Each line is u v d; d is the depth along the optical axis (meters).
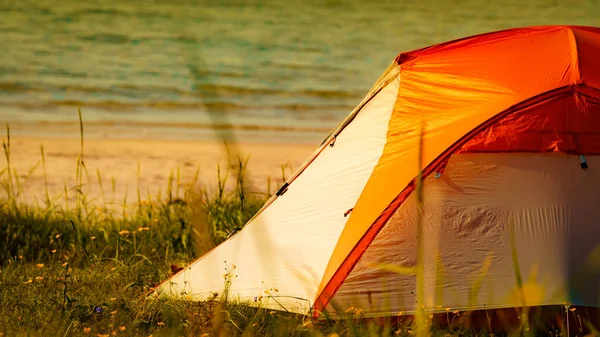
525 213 15.38
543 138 15.52
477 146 15.55
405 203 15.57
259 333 15.20
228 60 73.69
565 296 15.00
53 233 23.41
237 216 24.92
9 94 58.03
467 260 15.29
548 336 15.12
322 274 15.88
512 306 14.97
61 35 84.38
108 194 33.66
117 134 46.97
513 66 16.81
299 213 17.75
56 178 36.19
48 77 64.31
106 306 16.61
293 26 95.19
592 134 15.53
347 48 82.56
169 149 43.12
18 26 88.31
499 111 15.68
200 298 16.83
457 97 16.70
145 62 72.50
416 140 16.25
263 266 17.03
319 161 18.78
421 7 115.50
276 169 39.12
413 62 18.38
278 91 61.62
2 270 20.17
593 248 15.23
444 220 15.42
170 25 93.19
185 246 22.86
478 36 18.84
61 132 47.16
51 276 18.89
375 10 110.69
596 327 15.06
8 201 27.02
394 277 15.37
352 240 15.70
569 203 15.40
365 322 15.20
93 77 65.19
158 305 16.70
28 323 15.68
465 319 15.16
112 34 86.38
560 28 18.16
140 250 22.73
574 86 15.65
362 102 19.31
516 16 109.69
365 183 16.66
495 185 15.50
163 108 55.47
